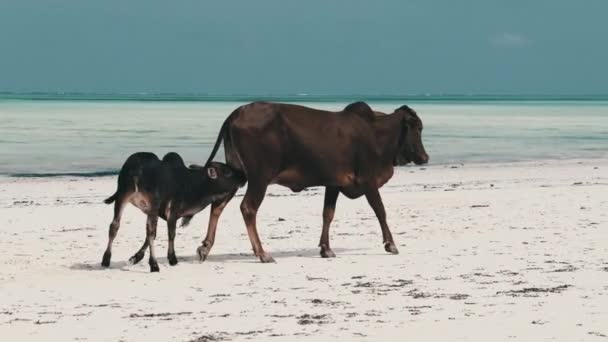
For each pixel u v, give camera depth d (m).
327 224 16.83
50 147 51.66
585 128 82.88
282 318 11.30
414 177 36.25
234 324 11.00
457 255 16.48
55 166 40.34
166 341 10.21
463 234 19.38
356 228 20.78
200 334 10.50
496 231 19.73
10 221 21.88
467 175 37.19
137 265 15.82
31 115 109.00
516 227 20.31
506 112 144.50
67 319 11.41
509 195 27.02
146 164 15.19
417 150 17.38
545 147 55.94
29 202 26.95
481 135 69.94
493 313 11.41
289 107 16.12
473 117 116.00
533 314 11.31
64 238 19.27
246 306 12.10
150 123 86.25
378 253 17.06
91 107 158.75
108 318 11.44
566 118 112.56
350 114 16.64
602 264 15.23
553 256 16.16
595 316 11.18
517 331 10.45
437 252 16.94
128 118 100.50
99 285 13.85
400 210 23.83
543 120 104.81
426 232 19.84
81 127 76.44
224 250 17.75
